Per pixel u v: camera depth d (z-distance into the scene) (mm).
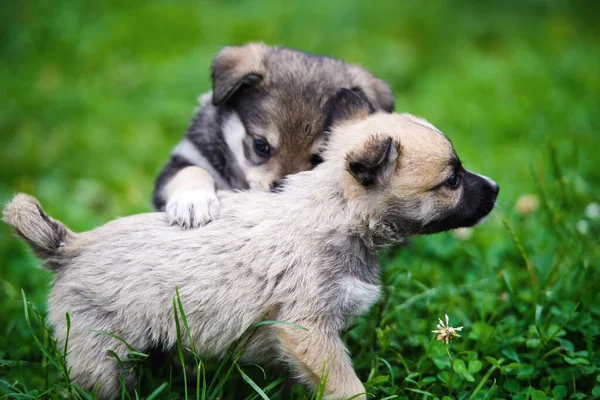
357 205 3355
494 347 3725
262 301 3250
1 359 3686
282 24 9414
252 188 4312
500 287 4324
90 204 6359
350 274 3350
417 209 3412
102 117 7578
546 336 3660
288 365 3363
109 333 3199
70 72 8508
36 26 9203
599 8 10164
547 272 4383
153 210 4652
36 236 3398
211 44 8969
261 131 4434
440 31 9414
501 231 5090
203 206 3510
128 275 3289
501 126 6949
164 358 3572
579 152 6203
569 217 4941
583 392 3479
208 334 3303
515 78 7953
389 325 3873
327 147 3660
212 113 4844
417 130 3473
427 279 4293
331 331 3258
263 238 3314
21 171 6793
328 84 4551
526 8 10148
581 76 7961
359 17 9617
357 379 3258
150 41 9109
